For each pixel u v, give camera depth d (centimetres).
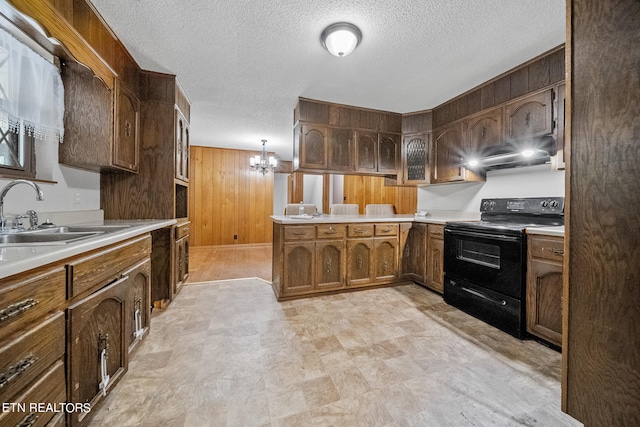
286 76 246
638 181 83
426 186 357
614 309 89
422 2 155
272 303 254
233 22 173
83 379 105
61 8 139
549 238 175
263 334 193
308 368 153
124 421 114
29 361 78
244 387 137
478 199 292
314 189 796
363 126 321
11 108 131
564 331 104
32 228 139
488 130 253
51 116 151
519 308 189
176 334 192
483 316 216
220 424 113
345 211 388
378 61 220
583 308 98
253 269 389
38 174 167
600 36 91
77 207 202
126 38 191
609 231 90
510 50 204
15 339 74
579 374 99
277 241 275
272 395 131
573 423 115
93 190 223
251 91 279
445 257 258
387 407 124
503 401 128
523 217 242
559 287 170
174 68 234
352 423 114
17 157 151
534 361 161
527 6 158
